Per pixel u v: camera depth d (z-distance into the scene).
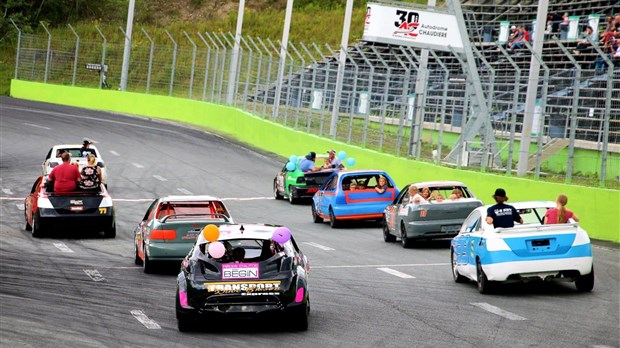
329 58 179.25
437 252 61.50
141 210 84.75
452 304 42.50
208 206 55.69
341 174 75.38
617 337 34.88
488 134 88.12
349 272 53.56
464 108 84.50
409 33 98.94
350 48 164.25
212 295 35.66
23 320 39.31
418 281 49.88
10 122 148.88
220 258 37.06
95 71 191.50
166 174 108.69
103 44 187.00
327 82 116.25
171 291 47.03
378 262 57.41
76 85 190.50
